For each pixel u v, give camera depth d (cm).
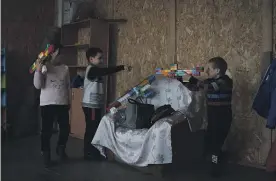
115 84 529
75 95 522
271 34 343
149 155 307
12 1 505
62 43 565
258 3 354
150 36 471
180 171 338
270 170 325
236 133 378
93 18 509
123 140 330
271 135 349
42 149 352
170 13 440
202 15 406
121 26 518
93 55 381
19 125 507
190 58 421
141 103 351
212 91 320
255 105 329
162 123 306
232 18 377
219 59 333
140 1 485
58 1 570
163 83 358
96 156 388
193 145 329
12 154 395
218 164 326
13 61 516
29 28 530
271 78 319
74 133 527
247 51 365
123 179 312
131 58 502
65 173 328
